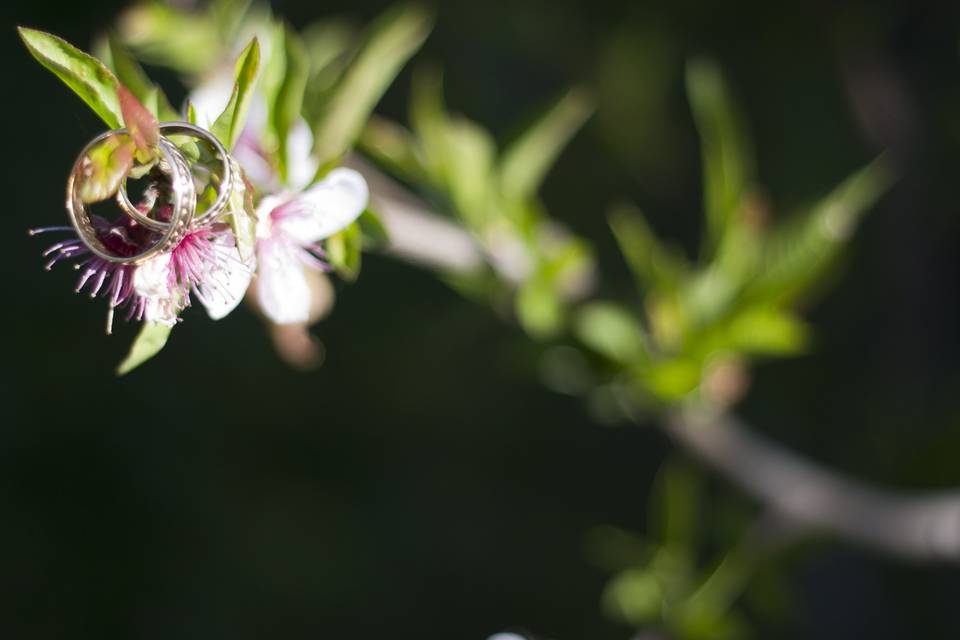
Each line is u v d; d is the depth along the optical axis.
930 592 1.58
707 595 0.89
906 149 1.41
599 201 1.65
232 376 1.98
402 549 1.97
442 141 0.78
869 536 0.86
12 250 1.93
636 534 1.91
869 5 1.36
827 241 0.81
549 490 1.98
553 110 0.80
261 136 0.66
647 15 1.39
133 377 1.98
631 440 1.99
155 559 1.93
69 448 1.95
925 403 1.50
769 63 1.42
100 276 0.63
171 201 0.61
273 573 1.93
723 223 0.83
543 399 2.01
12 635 1.84
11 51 1.88
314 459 1.99
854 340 1.61
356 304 1.88
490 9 1.44
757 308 0.80
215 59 0.81
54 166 1.93
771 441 1.63
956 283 1.56
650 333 0.85
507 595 1.92
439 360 1.92
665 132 1.52
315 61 0.83
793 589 1.45
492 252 0.79
